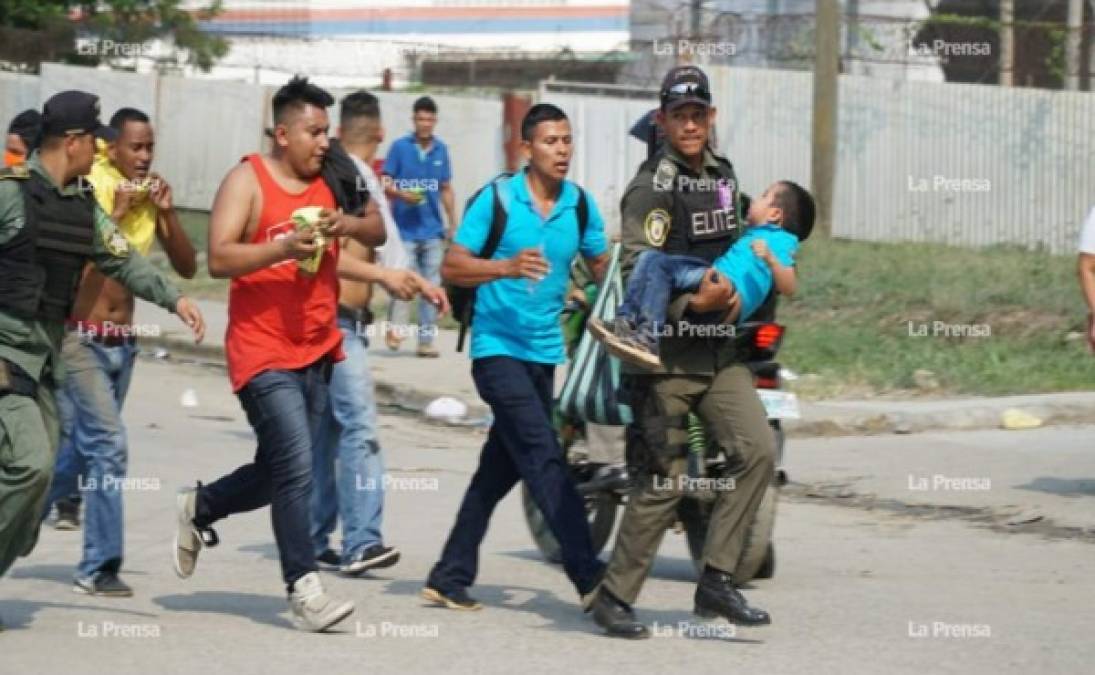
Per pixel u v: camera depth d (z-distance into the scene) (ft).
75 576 38.22
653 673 30.94
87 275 36.86
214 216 33.88
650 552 33.24
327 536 40.96
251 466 35.37
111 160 38.27
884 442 58.54
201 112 130.41
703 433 37.04
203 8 142.51
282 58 145.07
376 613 35.99
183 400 69.05
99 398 37.11
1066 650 32.55
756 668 31.27
